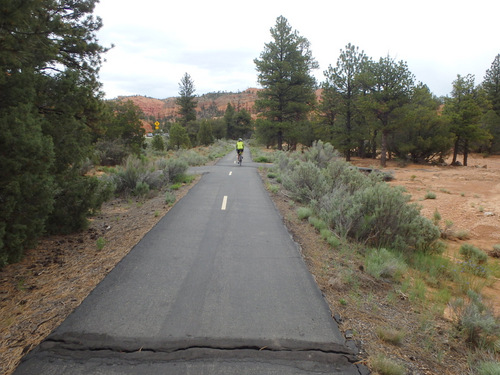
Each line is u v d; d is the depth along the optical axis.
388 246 7.39
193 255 5.66
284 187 13.77
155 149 38.62
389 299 4.58
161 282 4.57
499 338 3.73
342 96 41.50
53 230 6.68
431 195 18.14
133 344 3.17
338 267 5.53
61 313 3.74
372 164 40.06
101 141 22.44
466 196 18.97
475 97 42.34
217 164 26.47
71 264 5.25
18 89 5.29
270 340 3.32
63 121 7.09
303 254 6.02
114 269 4.97
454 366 3.22
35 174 5.02
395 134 41.03
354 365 3.03
